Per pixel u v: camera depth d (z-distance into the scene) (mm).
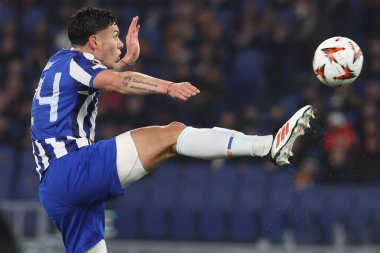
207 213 46156
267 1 57969
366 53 55094
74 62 21188
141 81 20172
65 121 21172
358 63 21875
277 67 54312
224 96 52438
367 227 43875
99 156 20891
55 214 21453
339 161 45000
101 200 21297
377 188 44688
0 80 54750
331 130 47000
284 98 52500
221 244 43500
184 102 50688
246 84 52719
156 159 21125
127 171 20953
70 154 21016
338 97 49312
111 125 49219
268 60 54469
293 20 56438
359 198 44438
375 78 54188
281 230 44656
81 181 20844
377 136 48312
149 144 21016
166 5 58344
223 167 47344
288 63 54406
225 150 20672
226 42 55562
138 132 21250
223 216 46031
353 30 55969
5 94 52281
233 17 57656
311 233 44062
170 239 45906
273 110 48688
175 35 55000
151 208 46250
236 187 46594
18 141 50594
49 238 41188
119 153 20906
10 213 41844
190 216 46188
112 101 49969
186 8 56844
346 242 43594
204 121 50531
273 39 54750
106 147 21016
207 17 55531
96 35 21875
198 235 45875
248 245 41719
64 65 21281
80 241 21641
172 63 53625
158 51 54688
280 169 46281
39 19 57781
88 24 21828
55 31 56688
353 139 46781
